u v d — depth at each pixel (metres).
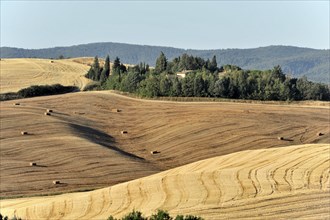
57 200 138.25
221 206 117.50
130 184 140.75
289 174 136.75
